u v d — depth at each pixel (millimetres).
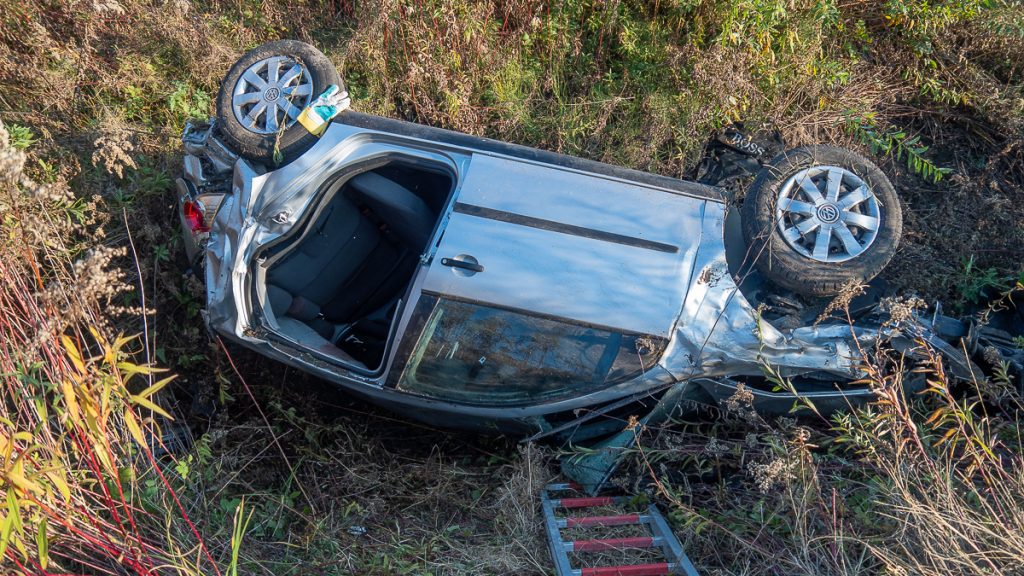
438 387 3801
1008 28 5445
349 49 5586
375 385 3826
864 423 3451
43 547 2732
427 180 4598
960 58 5543
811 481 3377
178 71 5652
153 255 4770
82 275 2881
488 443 4500
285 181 3939
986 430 3795
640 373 3629
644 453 3777
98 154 4426
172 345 4652
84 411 2838
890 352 3795
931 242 5086
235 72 4242
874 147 5227
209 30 5711
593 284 3621
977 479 3502
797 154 4062
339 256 4418
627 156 5410
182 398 4621
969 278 4738
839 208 3906
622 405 3768
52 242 3662
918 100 5762
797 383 3773
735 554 3514
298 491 4250
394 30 5609
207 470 3934
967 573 3020
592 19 5820
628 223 3750
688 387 3740
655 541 3582
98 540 3148
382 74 5586
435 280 3652
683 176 5105
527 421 3918
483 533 3951
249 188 3916
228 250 3877
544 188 3828
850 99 5562
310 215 3992
